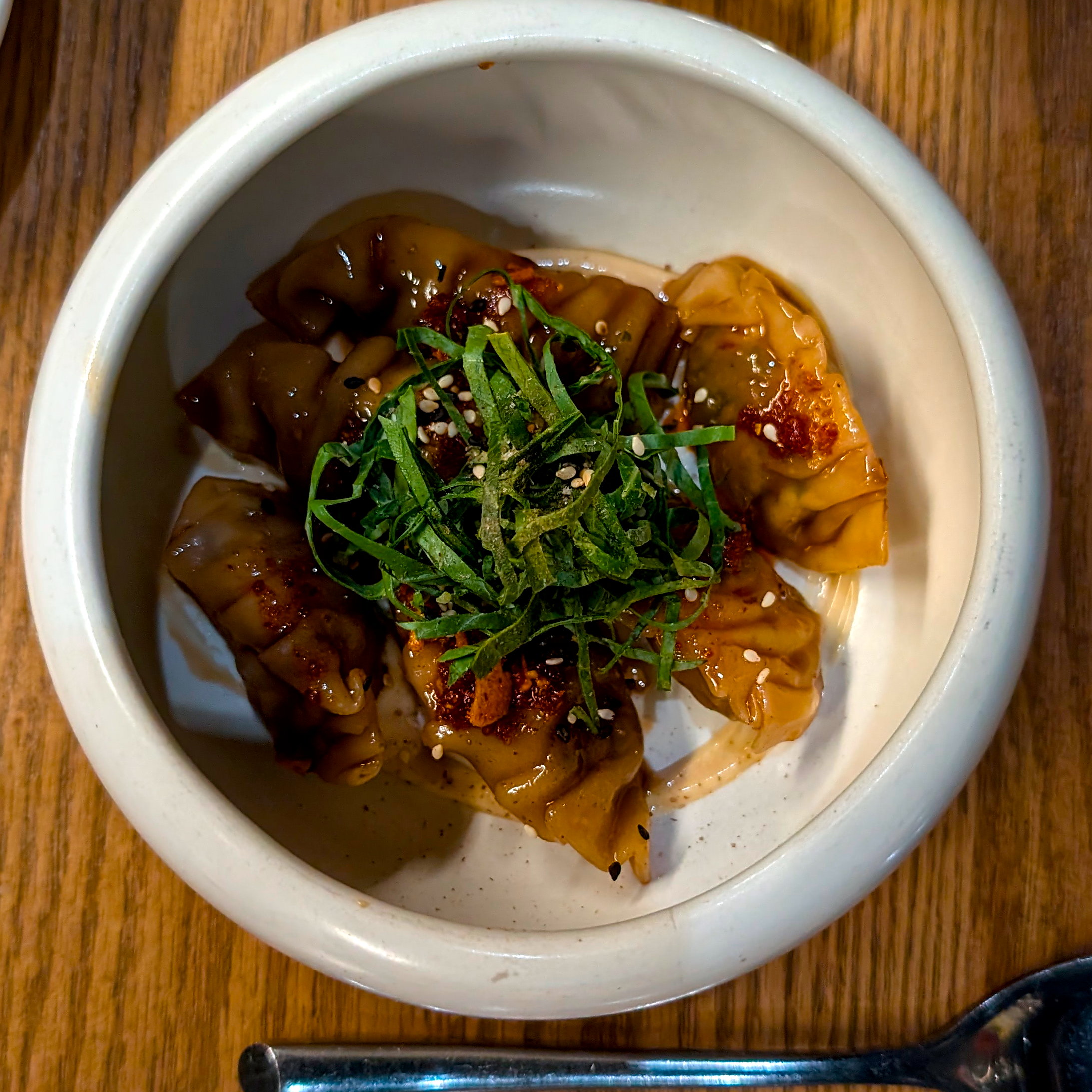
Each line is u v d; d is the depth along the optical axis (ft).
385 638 1.02
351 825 0.99
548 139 1.00
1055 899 1.02
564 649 0.99
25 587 1.00
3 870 0.99
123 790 0.85
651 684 1.04
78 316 0.87
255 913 0.84
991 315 0.89
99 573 0.86
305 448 1.00
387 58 0.88
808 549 1.03
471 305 1.00
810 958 1.02
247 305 1.02
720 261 1.03
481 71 0.93
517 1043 1.01
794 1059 1.00
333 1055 0.99
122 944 1.00
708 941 0.85
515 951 0.84
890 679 0.99
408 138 0.98
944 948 1.02
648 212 1.04
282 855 0.85
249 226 0.98
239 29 1.02
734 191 1.01
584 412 1.01
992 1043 1.01
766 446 1.00
